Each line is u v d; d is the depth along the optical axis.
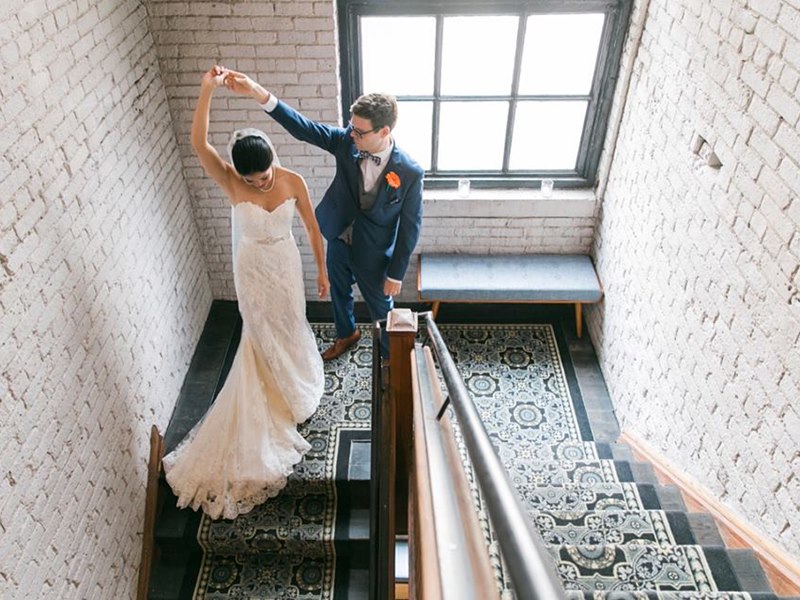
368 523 3.52
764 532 2.64
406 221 3.54
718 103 2.82
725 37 2.74
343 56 3.94
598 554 2.71
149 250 3.61
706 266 2.98
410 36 3.91
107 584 3.04
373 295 3.93
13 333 2.34
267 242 3.12
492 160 4.48
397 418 3.01
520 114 4.25
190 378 4.23
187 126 3.98
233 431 3.47
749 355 2.64
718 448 2.95
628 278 3.98
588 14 3.82
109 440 3.08
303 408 3.63
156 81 3.72
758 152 2.52
